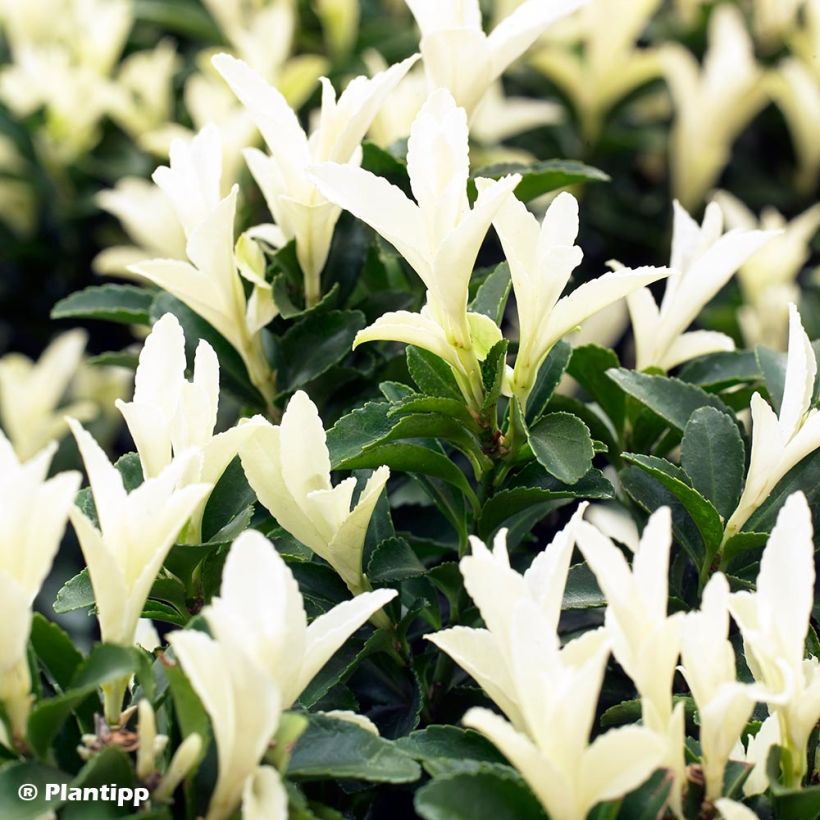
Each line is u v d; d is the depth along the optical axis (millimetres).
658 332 674
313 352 670
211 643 576
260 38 851
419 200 615
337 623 599
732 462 644
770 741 605
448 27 656
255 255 662
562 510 720
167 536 597
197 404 616
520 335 624
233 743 577
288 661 585
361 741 597
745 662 631
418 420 625
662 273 613
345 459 625
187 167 649
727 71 862
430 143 613
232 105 845
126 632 596
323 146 651
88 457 593
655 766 572
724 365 686
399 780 590
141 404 611
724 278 663
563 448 624
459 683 651
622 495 685
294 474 616
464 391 625
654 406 654
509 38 658
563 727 573
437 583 645
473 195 679
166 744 596
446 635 597
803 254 793
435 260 608
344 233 680
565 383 741
